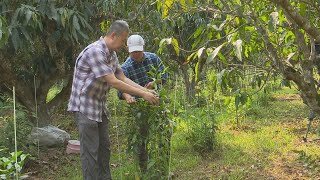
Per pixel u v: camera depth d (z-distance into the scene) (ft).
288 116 26.61
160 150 12.01
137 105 12.30
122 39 11.64
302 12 6.81
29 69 19.67
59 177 15.98
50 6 15.48
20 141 16.12
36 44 17.88
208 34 7.96
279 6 6.81
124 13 19.61
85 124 11.91
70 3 16.81
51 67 19.43
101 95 12.11
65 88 20.76
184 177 15.43
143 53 13.55
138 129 12.51
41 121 20.13
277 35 8.19
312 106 7.12
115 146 19.61
